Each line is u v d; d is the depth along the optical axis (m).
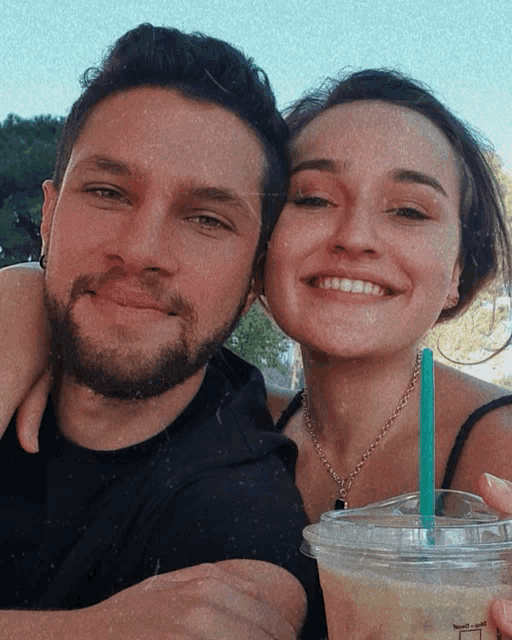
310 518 0.42
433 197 0.39
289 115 0.42
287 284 0.40
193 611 0.31
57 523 0.40
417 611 0.25
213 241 0.39
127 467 0.40
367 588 0.26
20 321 0.42
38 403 0.42
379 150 0.39
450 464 0.41
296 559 0.38
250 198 0.39
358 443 0.43
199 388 0.43
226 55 0.41
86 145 0.40
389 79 0.41
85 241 0.39
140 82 0.40
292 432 0.46
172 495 0.39
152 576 0.37
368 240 0.38
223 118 0.39
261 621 0.32
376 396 0.42
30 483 0.41
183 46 0.40
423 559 0.25
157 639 0.30
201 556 0.37
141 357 0.39
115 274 0.39
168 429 0.41
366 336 0.39
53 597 0.37
